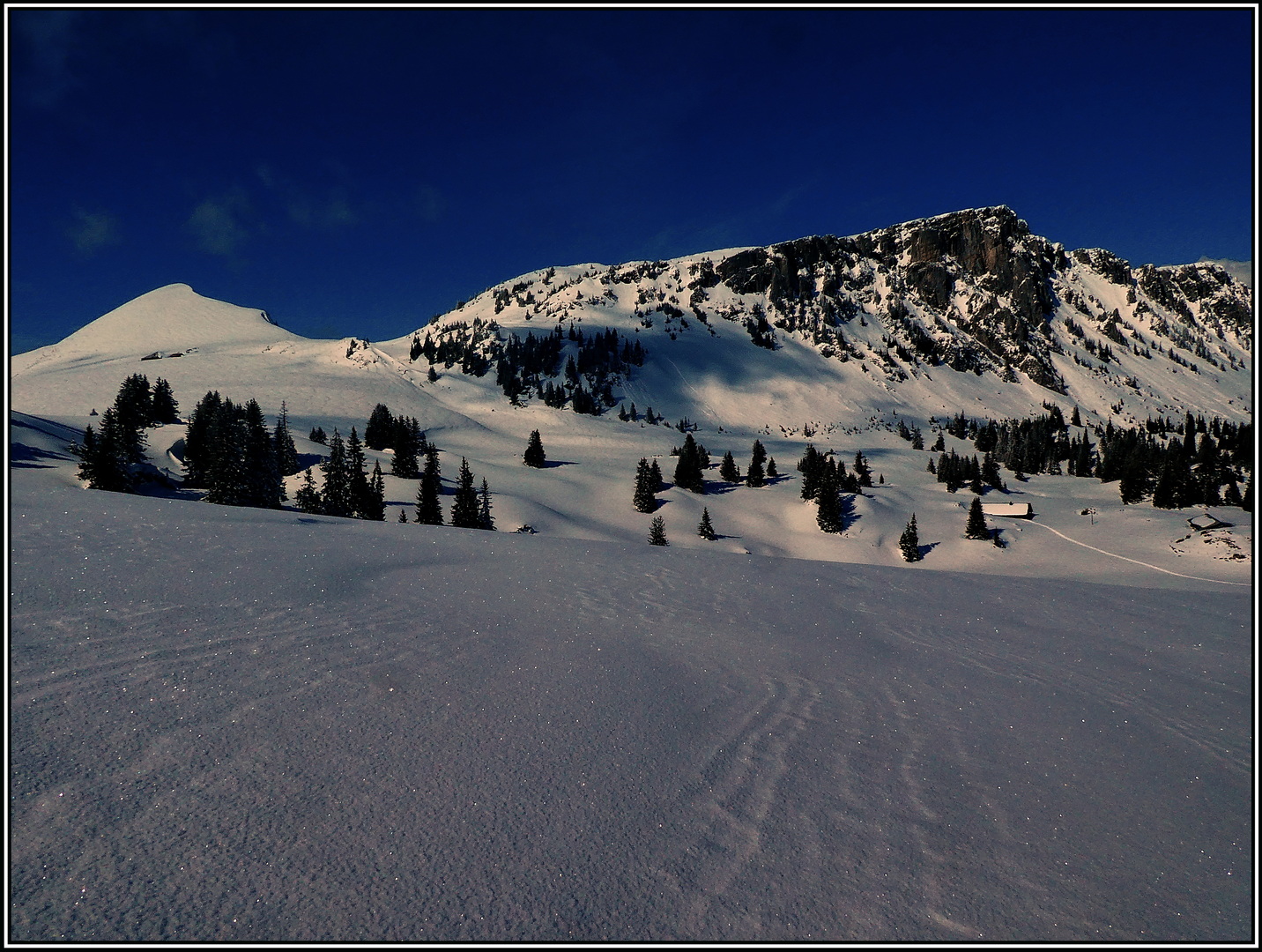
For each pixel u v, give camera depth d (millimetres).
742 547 65312
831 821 2740
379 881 2139
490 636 5141
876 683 4582
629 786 2902
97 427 84062
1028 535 66000
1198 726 3885
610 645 5137
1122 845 2635
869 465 125938
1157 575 50625
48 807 2297
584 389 199875
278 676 3838
